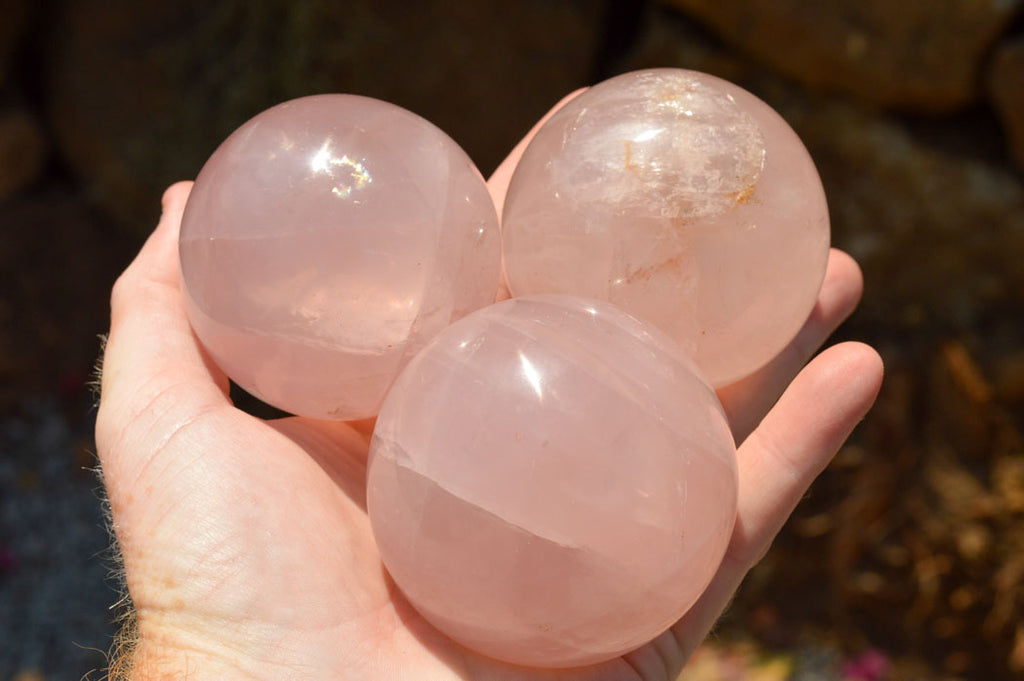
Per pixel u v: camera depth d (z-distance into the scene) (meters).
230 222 0.35
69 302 0.80
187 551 0.34
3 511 0.76
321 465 0.37
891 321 0.67
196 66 0.78
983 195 0.64
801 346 0.42
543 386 0.33
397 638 0.35
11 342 0.79
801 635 0.68
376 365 0.36
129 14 0.79
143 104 0.79
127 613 0.36
